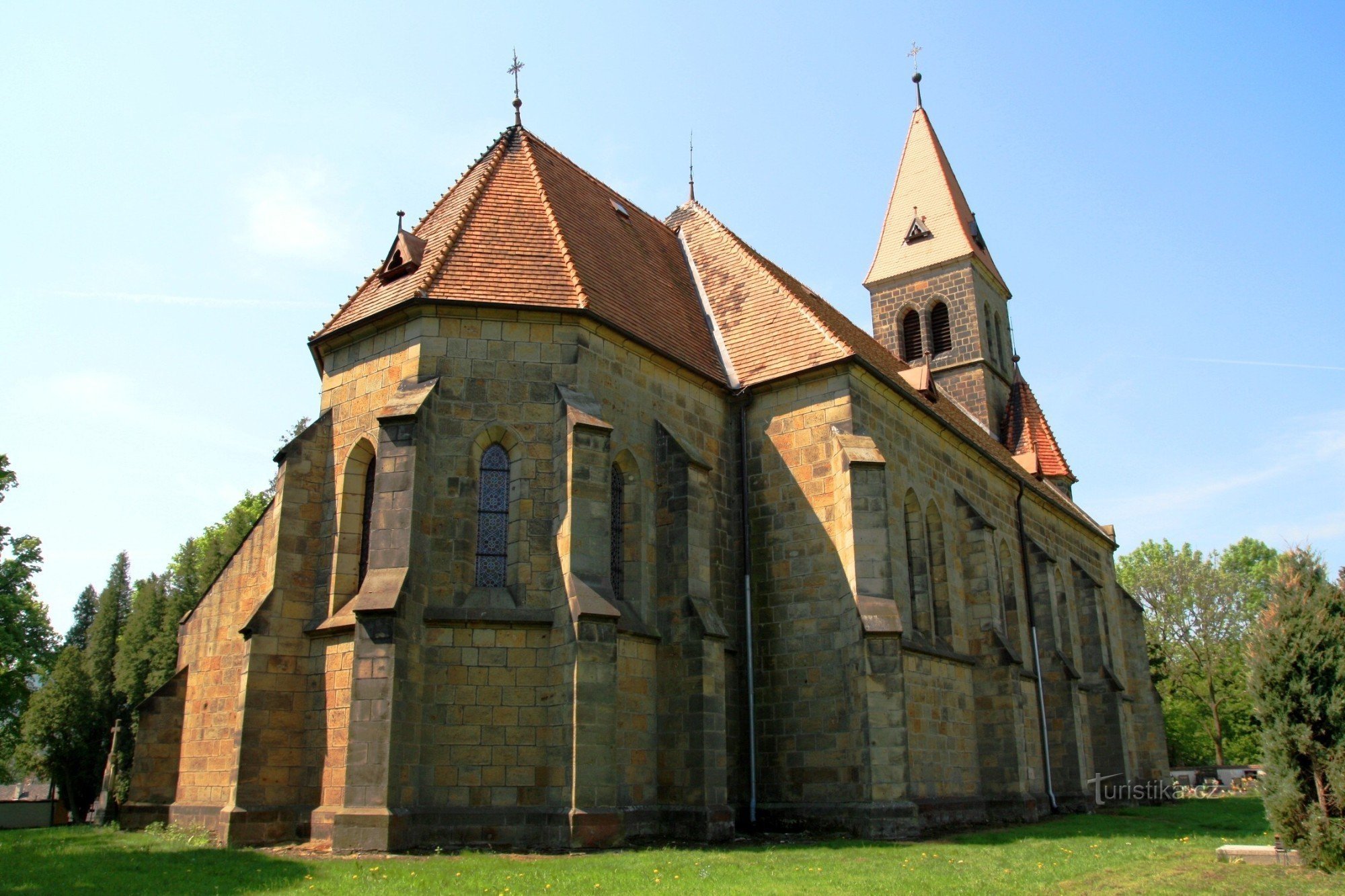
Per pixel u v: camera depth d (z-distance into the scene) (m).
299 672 23.61
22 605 47.72
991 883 16.66
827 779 26.14
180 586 64.12
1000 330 58.16
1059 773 37.59
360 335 25.56
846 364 28.39
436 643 21.80
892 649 25.75
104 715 58.19
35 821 60.88
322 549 24.66
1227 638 81.00
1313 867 19.03
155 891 14.84
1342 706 19.16
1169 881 17.41
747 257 34.81
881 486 27.00
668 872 16.77
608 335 25.72
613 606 21.98
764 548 28.91
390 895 14.35
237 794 22.08
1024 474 43.75
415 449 22.27
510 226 27.34
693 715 23.84
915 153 58.53
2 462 48.09
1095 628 45.78
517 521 23.25
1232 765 80.62
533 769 21.50
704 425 29.00
